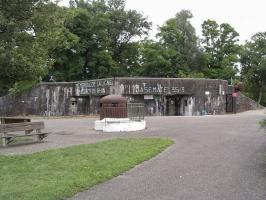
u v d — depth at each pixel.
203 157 14.06
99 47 69.06
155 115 45.84
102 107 26.88
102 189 9.95
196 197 9.14
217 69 75.38
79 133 23.86
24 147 17.52
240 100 51.62
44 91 52.72
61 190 9.52
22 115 54.97
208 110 47.38
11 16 20.20
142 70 71.56
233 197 9.12
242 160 13.45
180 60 71.44
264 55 50.53
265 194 9.35
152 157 14.31
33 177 10.98
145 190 9.80
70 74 66.62
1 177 11.04
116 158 13.77
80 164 12.77
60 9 22.86
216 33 78.00
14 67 21.64
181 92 46.41
